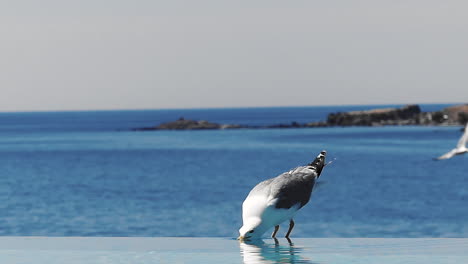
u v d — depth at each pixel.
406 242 9.84
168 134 155.38
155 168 65.62
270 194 9.59
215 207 34.97
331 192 44.44
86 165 70.25
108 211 33.12
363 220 31.08
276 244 9.58
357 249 9.15
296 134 143.50
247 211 9.77
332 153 88.62
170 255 8.75
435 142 110.56
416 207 35.97
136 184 49.25
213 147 103.19
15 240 10.35
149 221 29.67
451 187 47.12
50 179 54.12
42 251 9.17
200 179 53.47
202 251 9.02
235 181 51.59
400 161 74.88
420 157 80.62
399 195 42.28
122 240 10.32
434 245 9.52
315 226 28.86
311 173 9.96
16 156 86.88
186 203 36.91
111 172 61.12
